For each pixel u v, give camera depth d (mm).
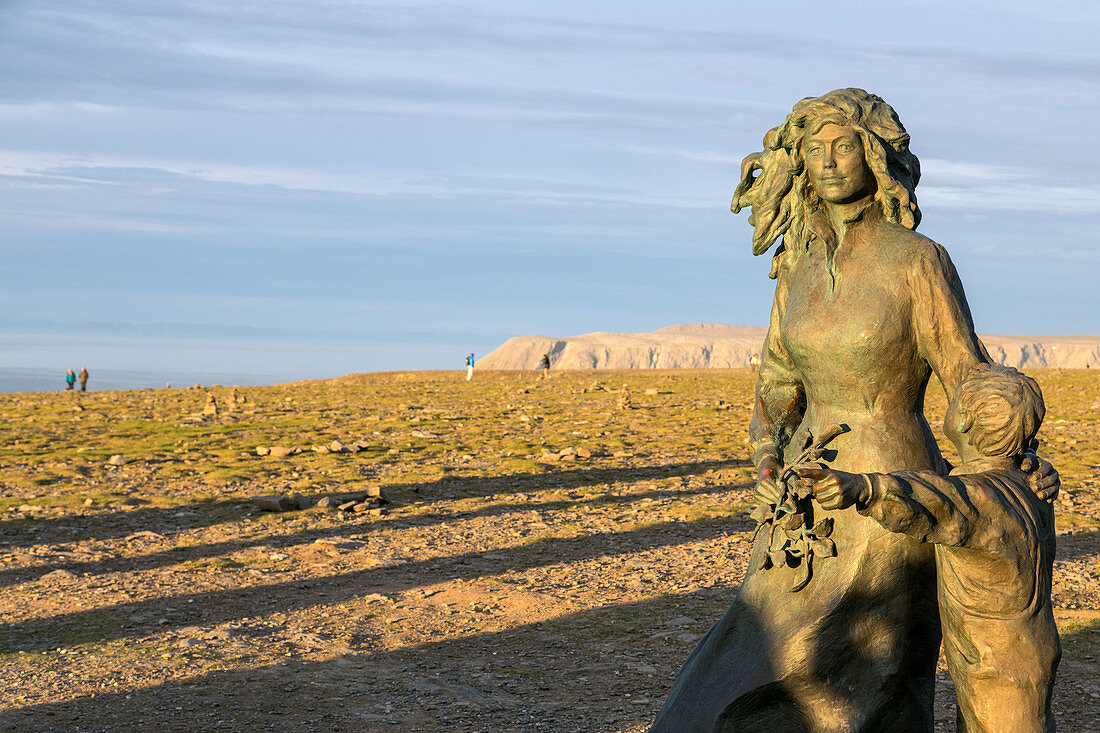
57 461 18719
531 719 6227
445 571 10352
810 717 3613
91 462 18578
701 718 3695
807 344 3727
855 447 3652
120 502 14375
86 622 8508
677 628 8125
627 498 14422
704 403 29641
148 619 8617
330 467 17672
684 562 10539
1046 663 3100
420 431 23172
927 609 3645
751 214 4098
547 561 10711
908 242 3629
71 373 43781
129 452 19922
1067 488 14477
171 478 16656
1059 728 5855
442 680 6996
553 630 8195
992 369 3199
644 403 29969
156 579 10070
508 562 10711
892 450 3629
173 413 29188
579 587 9586
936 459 3709
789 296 3895
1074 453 18125
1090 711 6090
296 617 8680
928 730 3748
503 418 26031
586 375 48000
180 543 11781
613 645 7738
